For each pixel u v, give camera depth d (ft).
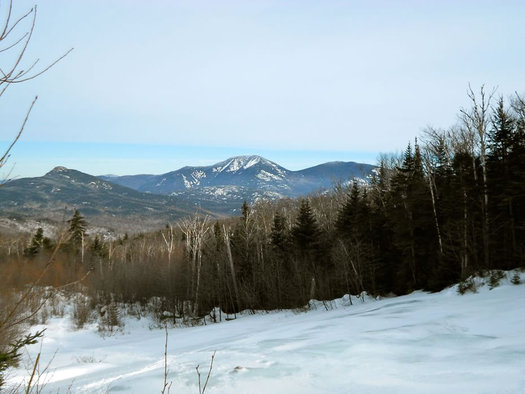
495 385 22.52
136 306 166.09
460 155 107.04
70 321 123.95
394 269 126.52
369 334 42.32
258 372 29.60
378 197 159.63
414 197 118.11
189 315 155.22
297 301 135.44
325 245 157.58
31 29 7.39
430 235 116.26
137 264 193.88
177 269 171.32
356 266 132.87
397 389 23.67
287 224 196.44
